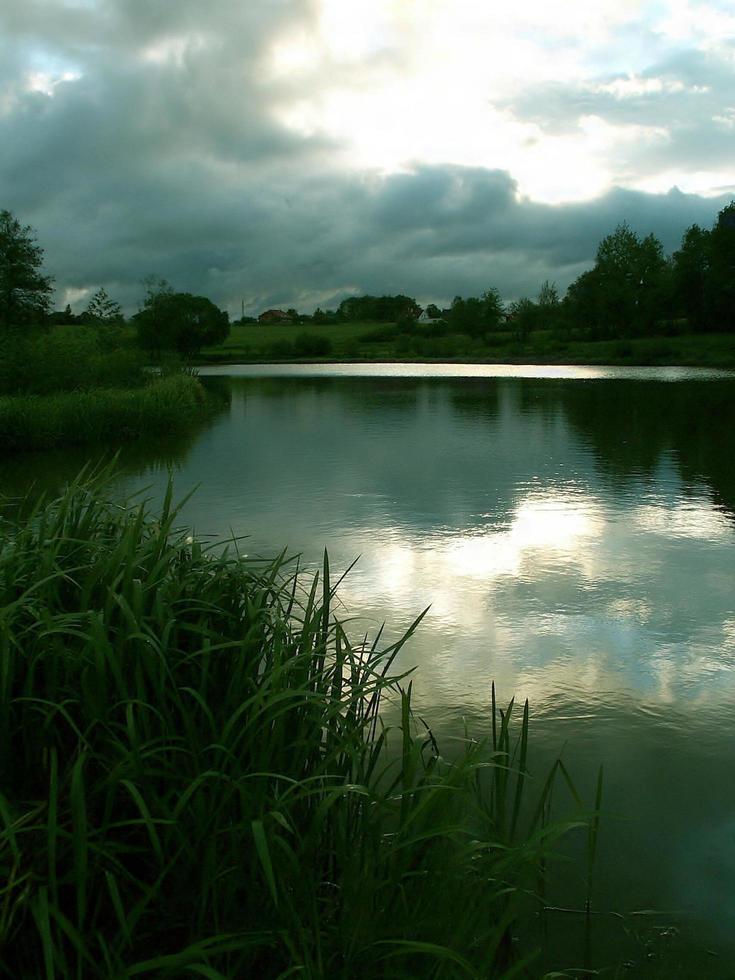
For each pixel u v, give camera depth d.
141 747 1.74
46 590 2.13
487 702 3.31
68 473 9.24
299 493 7.85
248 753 1.96
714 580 4.96
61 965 1.46
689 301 62.94
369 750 2.17
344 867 1.72
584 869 2.28
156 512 6.81
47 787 1.89
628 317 65.06
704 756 2.89
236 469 9.49
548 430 13.47
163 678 1.88
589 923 2.07
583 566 5.27
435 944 1.58
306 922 1.66
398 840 1.63
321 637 2.35
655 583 4.90
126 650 1.97
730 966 1.92
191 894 1.73
